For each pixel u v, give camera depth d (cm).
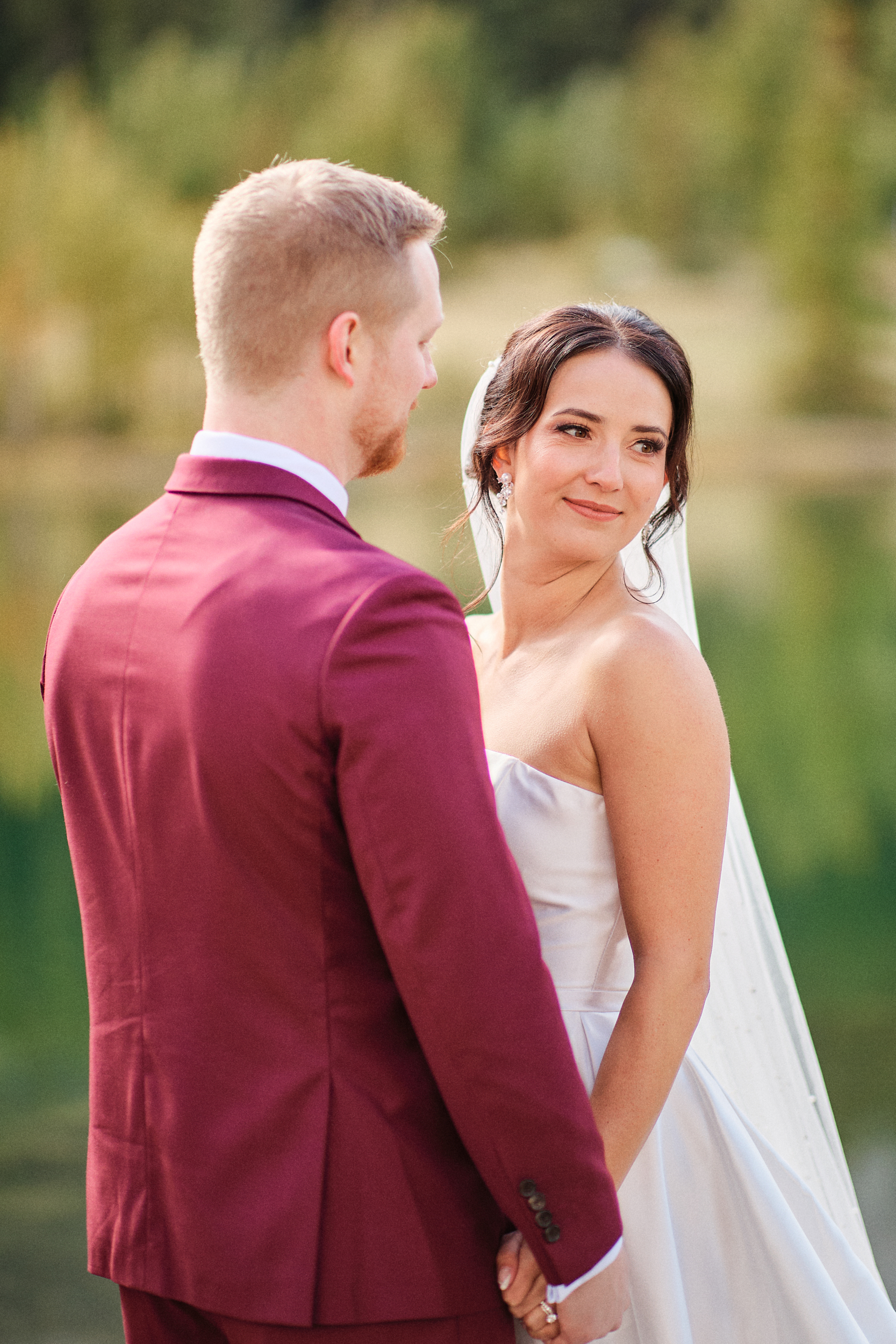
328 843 183
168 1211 191
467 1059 180
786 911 902
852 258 5425
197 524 195
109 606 197
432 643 181
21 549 2975
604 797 224
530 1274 196
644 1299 223
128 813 194
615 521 233
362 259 191
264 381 194
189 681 184
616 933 232
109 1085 199
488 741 241
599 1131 209
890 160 6050
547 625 242
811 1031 666
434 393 4772
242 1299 183
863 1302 238
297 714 177
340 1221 185
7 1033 707
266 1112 186
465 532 290
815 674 1764
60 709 205
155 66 6244
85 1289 439
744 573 2644
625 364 230
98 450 4888
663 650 220
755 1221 231
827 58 6253
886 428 5069
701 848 215
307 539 188
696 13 7938
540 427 235
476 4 7994
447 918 177
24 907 965
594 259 6550
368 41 6644
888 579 2531
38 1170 532
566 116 6950
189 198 6016
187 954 189
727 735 222
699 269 6525
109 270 4953
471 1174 196
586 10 7956
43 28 7400
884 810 1172
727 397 5216
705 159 6538
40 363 5016
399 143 6291
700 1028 268
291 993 186
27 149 5162
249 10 7512
